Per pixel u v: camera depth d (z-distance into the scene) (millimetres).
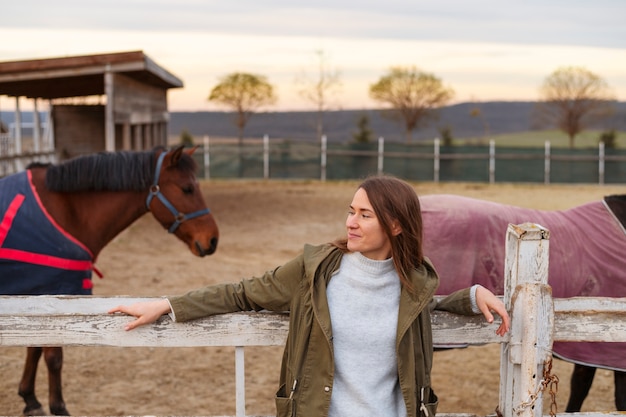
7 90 13031
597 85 41219
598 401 5410
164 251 11195
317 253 2344
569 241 3949
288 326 2518
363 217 2260
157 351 6395
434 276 2305
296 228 14062
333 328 2242
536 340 2512
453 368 6242
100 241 4691
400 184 2285
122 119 12938
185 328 2492
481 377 5996
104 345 2471
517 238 2512
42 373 5773
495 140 57875
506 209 4098
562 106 41781
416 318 2289
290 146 25312
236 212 16156
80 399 5211
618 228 3973
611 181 24484
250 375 5840
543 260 2523
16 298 2678
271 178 25375
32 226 4336
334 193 20625
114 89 12062
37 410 4531
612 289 3902
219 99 42938
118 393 5355
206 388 5516
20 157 13289
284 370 2354
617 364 3834
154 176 4887
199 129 76062
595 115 41594
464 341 2584
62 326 2445
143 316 2383
